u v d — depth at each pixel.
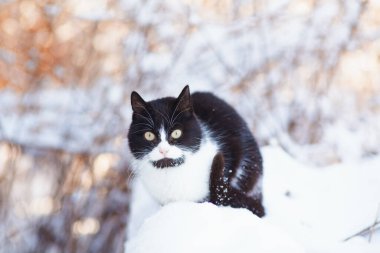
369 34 1.96
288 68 1.97
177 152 1.09
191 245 0.91
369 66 1.98
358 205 1.22
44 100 2.08
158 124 1.11
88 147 1.97
